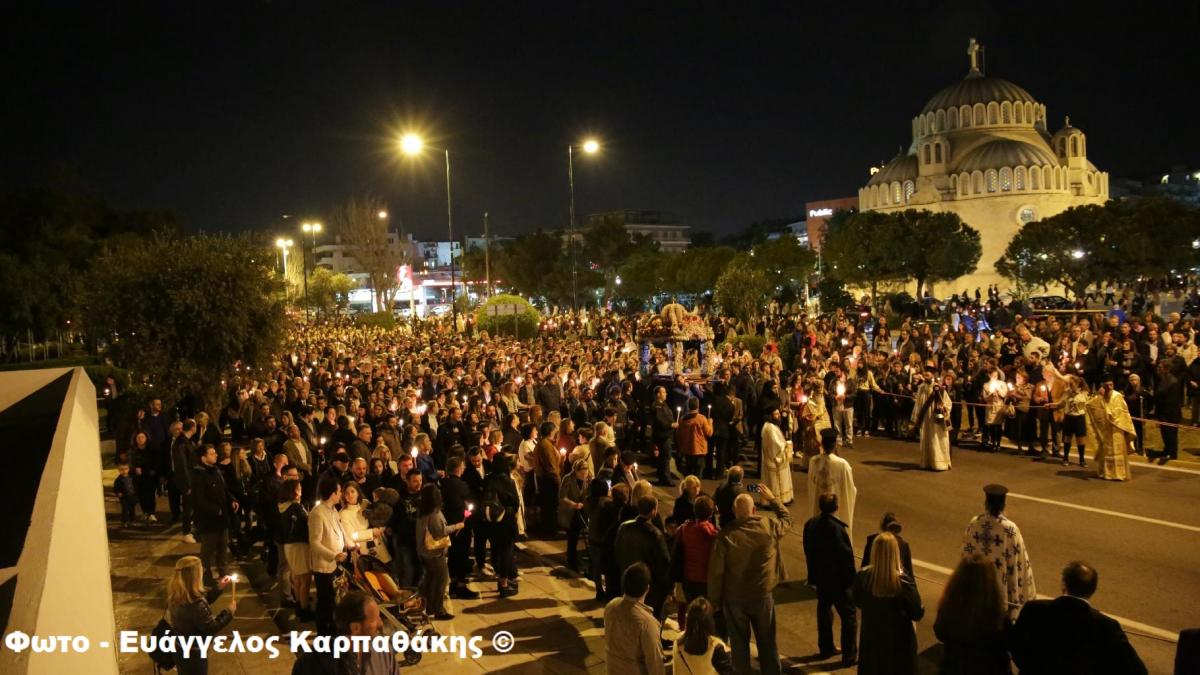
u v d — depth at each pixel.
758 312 40.88
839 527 8.30
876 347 27.86
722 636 8.19
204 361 18.41
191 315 18.08
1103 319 23.80
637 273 76.12
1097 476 15.37
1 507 10.09
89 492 6.50
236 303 18.53
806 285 69.25
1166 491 14.12
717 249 70.38
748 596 7.35
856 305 60.97
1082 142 100.62
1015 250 66.38
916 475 16.12
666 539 9.13
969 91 102.88
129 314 18.06
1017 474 15.84
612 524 9.58
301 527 9.23
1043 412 16.98
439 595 9.21
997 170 94.75
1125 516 12.73
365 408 15.90
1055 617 5.75
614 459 10.72
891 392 20.38
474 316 49.03
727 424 16.67
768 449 14.23
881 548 6.75
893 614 6.70
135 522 13.61
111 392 20.97
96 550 5.72
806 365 21.30
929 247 73.56
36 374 13.02
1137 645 8.41
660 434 16.41
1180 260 56.59
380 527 9.36
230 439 19.20
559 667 8.16
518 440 14.10
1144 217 58.53
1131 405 16.45
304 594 9.19
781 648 8.77
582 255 83.31
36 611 3.26
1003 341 22.81
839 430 19.19
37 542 4.00
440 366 23.70
